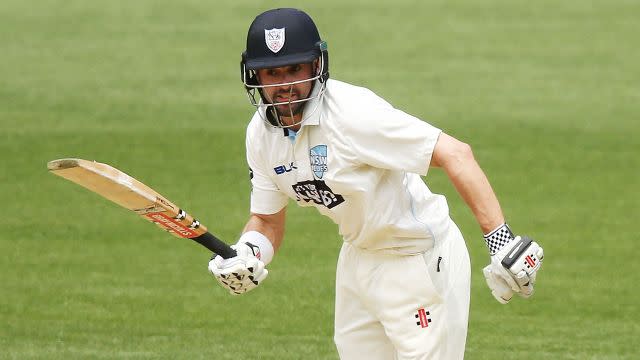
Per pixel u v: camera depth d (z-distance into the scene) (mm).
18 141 44406
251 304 27109
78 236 32844
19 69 59250
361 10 74938
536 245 14789
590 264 29953
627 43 64125
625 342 24375
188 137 45250
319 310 26672
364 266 16703
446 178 39062
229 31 69125
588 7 75125
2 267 29984
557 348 24000
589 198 36406
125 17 73938
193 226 15922
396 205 16047
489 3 76875
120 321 25906
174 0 79625
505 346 24125
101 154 42438
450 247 16578
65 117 48781
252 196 17531
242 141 44594
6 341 24297
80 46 65250
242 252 16500
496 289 15039
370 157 15234
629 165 40531
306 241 32062
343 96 15367
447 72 57562
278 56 15352
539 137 44781
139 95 53156
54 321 25828
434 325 16406
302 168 15992
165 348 23953
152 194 15383
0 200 36406
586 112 49094
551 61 59938
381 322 16906
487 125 47000
